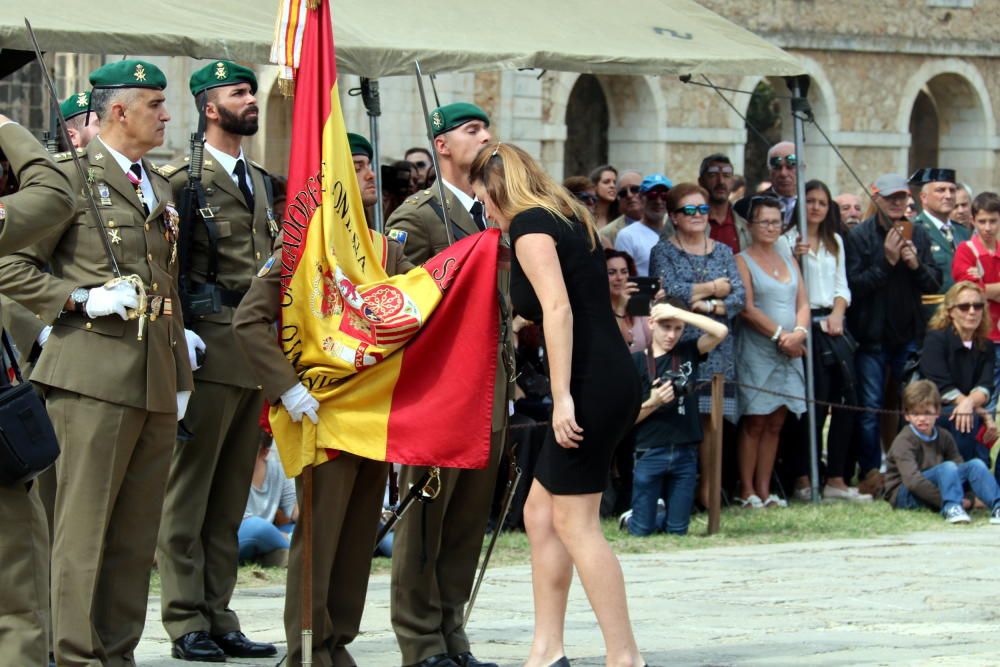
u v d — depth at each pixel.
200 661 14.78
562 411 12.21
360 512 13.44
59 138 16.89
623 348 12.56
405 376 12.95
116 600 13.54
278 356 12.83
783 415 26.47
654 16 22.88
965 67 71.38
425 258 15.11
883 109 69.81
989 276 28.62
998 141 72.50
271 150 49.22
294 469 12.89
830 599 18.28
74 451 13.12
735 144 67.38
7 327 14.20
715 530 23.94
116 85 13.49
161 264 13.66
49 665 13.27
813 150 68.81
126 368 13.14
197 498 15.12
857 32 68.56
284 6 13.37
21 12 16.38
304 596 12.63
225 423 15.24
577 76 62.81
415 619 14.12
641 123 65.81
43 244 13.05
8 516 11.76
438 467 13.44
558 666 12.77
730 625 16.48
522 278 12.51
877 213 28.36
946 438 26.31
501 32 20.25
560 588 12.84
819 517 25.38
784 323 26.30
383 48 18.64
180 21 17.30
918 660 14.20
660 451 23.52
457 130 15.10
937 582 19.59
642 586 19.25
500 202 12.69
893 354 28.92
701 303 24.94
